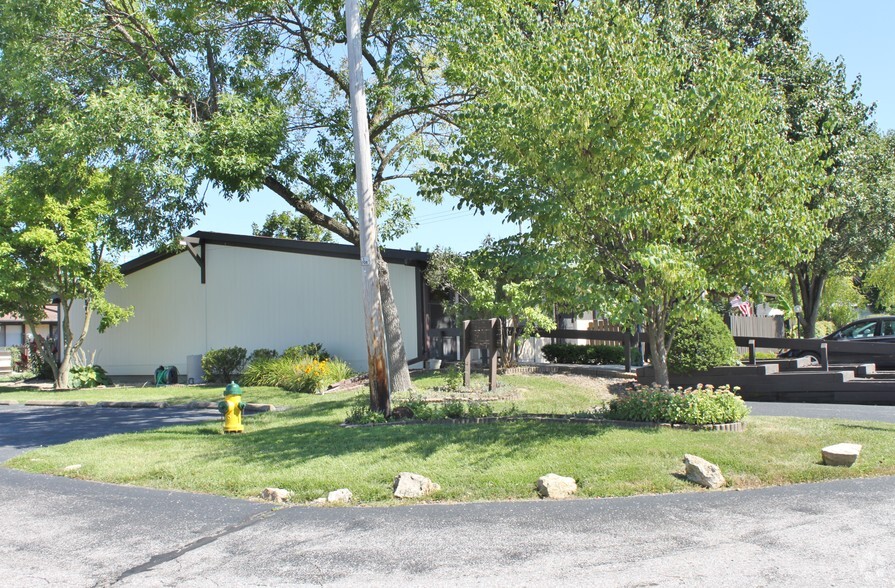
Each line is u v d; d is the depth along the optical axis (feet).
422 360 61.62
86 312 77.77
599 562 16.10
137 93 42.80
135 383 78.69
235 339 74.43
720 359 46.65
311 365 57.41
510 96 29.37
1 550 18.54
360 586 15.28
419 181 40.86
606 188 28.66
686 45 45.73
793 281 77.20
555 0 37.42
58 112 45.88
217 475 26.21
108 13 47.57
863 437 27.40
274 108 46.68
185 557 17.61
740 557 16.08
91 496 24.44
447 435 29.81
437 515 20.63
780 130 32.96
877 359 56.29
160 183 43.06
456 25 35.47
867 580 14.52
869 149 67.51
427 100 49.85
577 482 23.11
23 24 45.16
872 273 104.22
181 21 47.78
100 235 65.87
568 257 29.66
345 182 53.72
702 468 22.72
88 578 16.34
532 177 30.71
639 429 29.04
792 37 65.10
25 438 40.22
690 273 27.48
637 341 63.31
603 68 28.96
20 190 65.41
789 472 23.36
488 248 33.30
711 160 29.43
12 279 68.74
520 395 42.24
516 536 18.26
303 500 23.15
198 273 77.71
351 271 67.31
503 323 53.11
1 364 119.14
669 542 17.30
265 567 16.67
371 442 29.66
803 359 49.80
